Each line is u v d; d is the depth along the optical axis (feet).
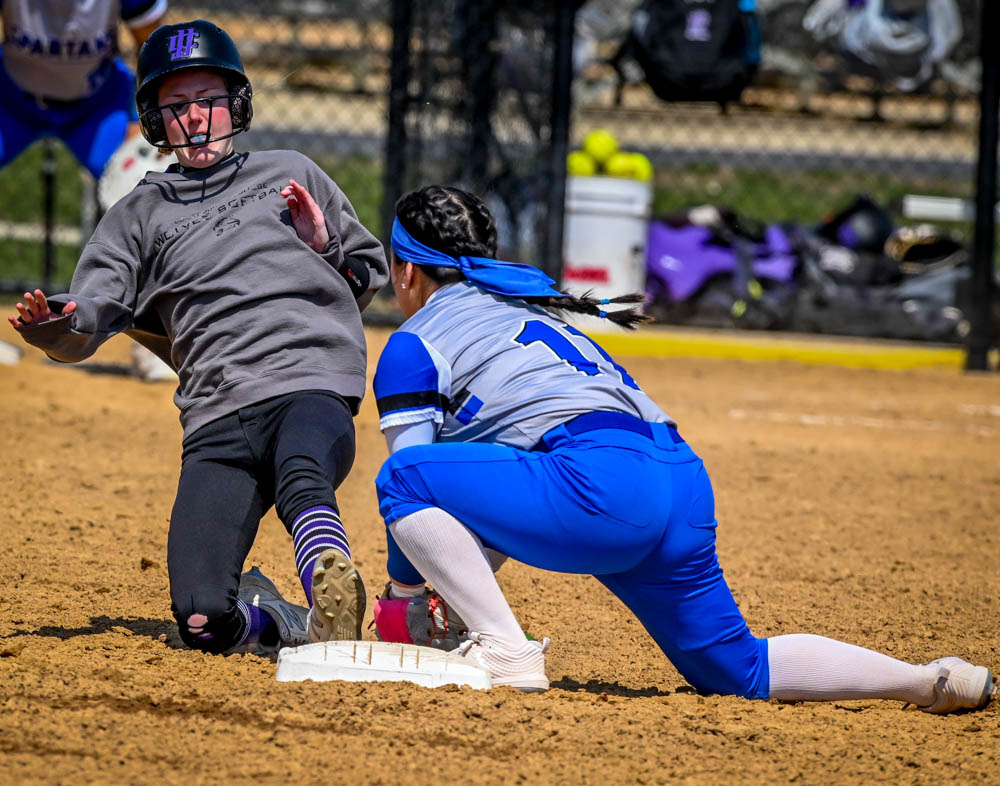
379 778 32.96
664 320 144.36
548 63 135.03
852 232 145.38
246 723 36.32
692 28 137.80
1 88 92.99
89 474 74.33
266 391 42.80
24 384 98.12
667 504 38.24
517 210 139.54
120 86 94.99
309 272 43.70
